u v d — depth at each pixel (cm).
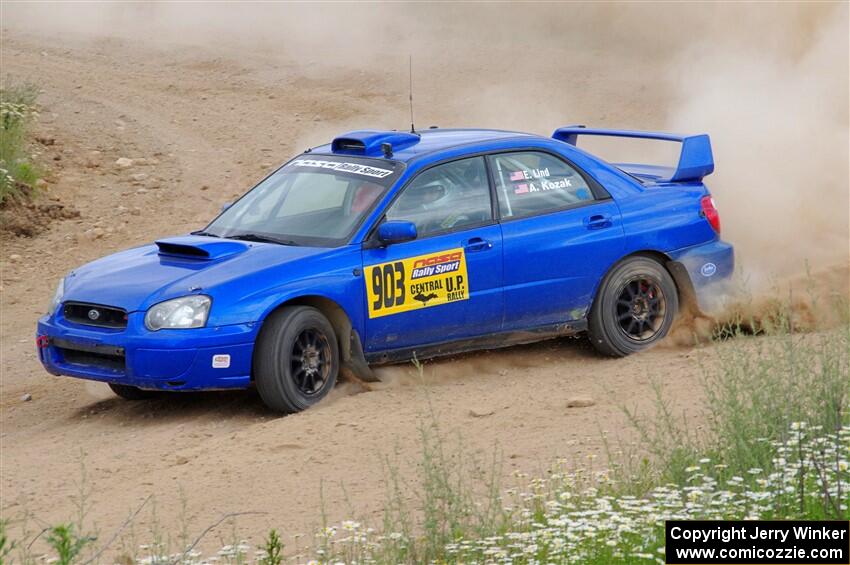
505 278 1745
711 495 1083
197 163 3516
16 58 4769
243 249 1680
